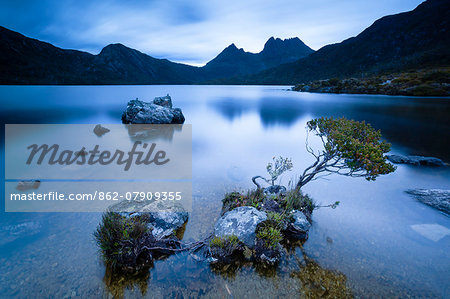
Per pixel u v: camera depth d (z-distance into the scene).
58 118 37.81
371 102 65.06
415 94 81.56
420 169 14.38
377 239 7.56
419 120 36.06
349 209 9.52
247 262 6.47
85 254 6.70
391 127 30.75
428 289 5.70
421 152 19.22
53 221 8.30
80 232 7.69
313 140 23.83
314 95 101.69
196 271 6.16
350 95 92.69
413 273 6.18
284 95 106.00
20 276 5.91
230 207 8.99
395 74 134.38
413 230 8.03
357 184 12.06
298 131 29.17
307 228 7.79
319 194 10.95
